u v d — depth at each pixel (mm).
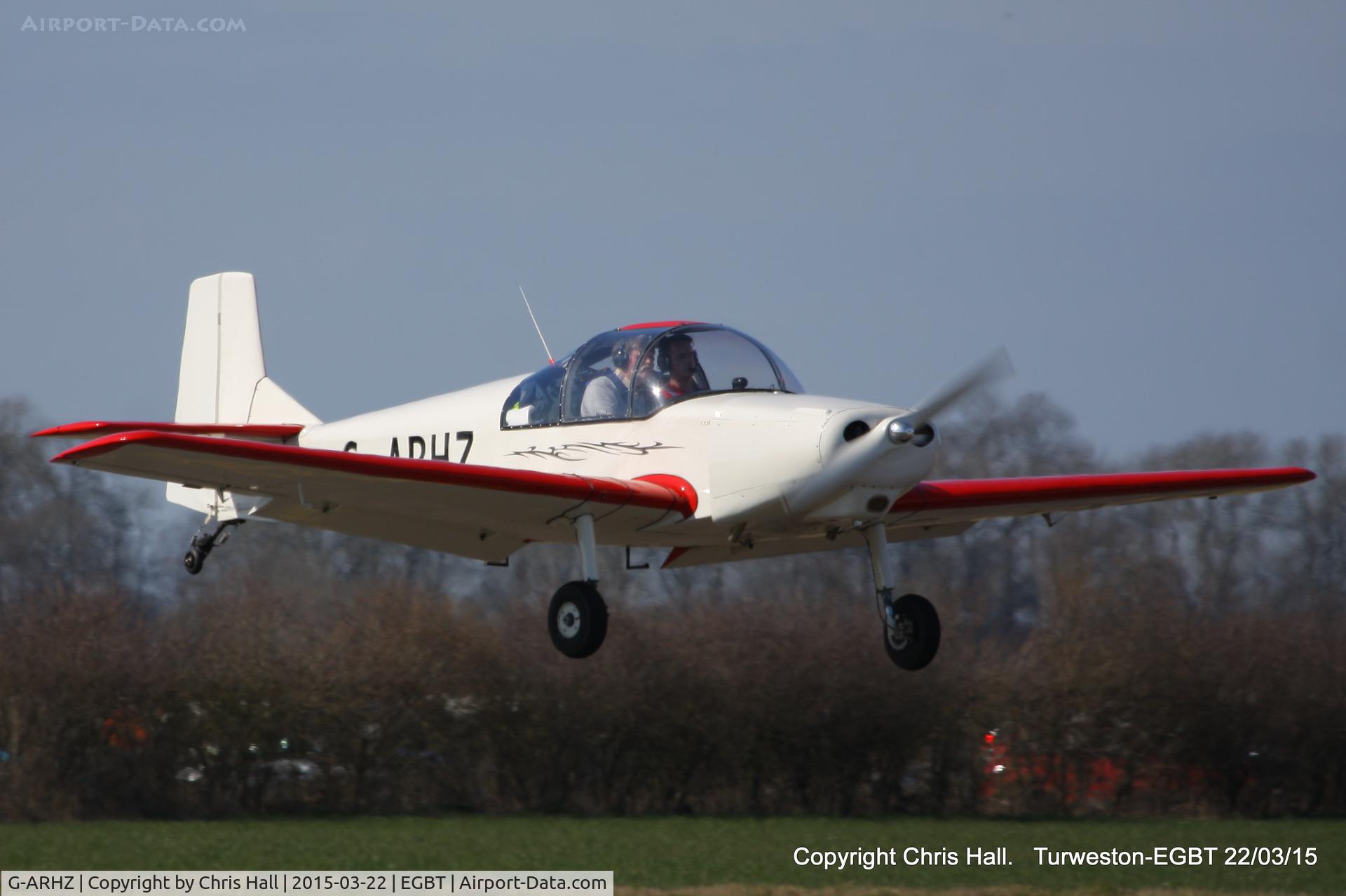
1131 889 30812
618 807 58688
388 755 57688
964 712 60781
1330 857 38375
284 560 90562
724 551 39469
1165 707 61281
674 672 59375
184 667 57219
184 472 30859
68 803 54906
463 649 59062
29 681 55250
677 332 34406
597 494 32531
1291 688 62125
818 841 41344
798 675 59500
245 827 45656
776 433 31750
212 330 49562
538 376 36281
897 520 38000
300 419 46562
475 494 32812
